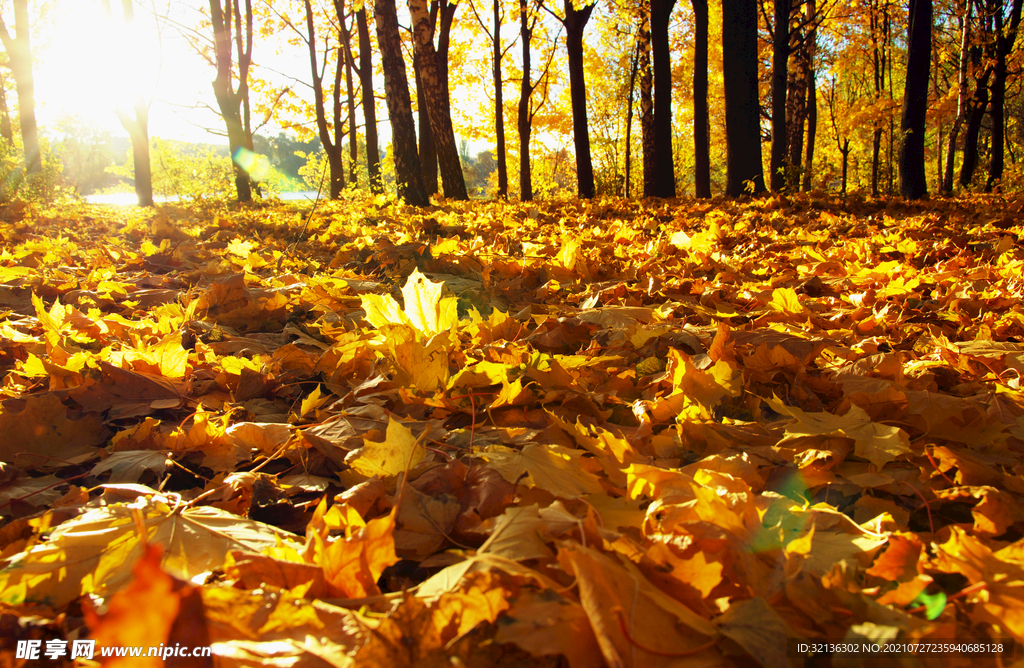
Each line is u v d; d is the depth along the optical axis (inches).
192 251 209.3
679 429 63.7
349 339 92.4
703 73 544.4
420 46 610.2
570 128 1373.0
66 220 345.4
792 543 39.7
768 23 799.7
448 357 86.4
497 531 39.8
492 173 1545.3
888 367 75.6
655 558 36.4
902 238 213.8
